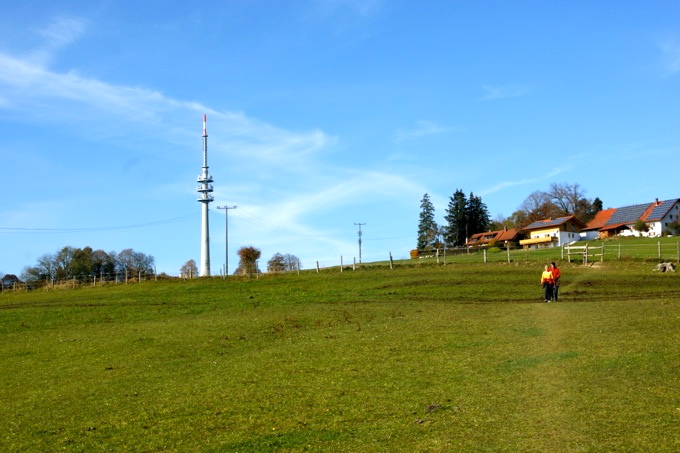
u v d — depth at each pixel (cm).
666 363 2838
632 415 2225
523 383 2703
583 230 14675
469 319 4519
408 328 4281
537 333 3753
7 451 2361
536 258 8412
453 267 7994
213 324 5022
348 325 4625
